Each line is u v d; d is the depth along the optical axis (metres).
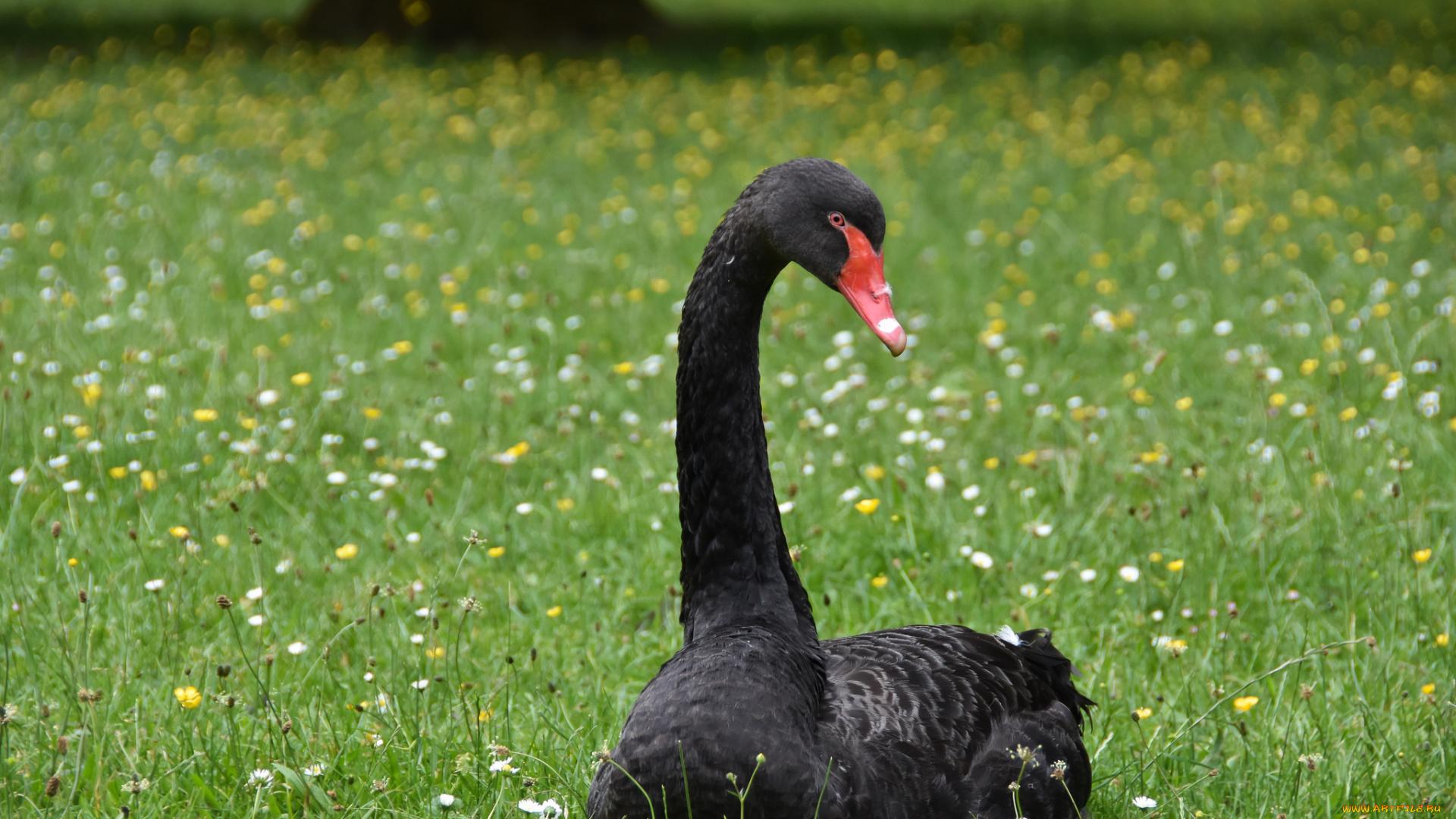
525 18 35.38
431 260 16.81
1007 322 14.58
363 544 9.63
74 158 21.41
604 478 10.22
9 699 7.50
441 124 25.66
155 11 40.47
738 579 5.88
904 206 19.64
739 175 21.86
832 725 5.51
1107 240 17.80
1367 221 17.92
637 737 5.30
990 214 19.41
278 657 8.08
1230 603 8.38
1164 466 10.31
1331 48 33.41
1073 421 11.39
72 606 8.31
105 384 11.79
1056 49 34.50
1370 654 7.87
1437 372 11.93
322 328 13.98
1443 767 6.95
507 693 7.17
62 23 37.38
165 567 8.77
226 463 10.43
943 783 5.53
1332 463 10.32
